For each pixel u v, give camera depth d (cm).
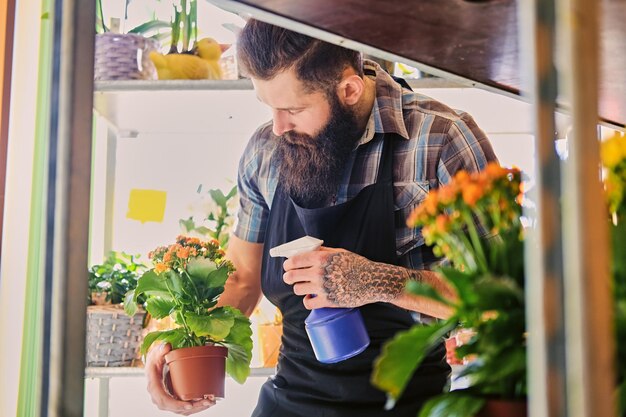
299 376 229
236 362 218
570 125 71
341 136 234
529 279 74
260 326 249
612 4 90
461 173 98
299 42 227
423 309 211
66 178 84
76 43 85
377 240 229
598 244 69
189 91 231
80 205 85
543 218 71
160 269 216
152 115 261
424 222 99
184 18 244
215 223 278
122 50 232
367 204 231
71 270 84
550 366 70
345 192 235
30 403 231
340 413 222
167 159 281
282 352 236
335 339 177
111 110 255
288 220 238
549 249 71
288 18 99
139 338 231
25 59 249
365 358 223
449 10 95
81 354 84
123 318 229
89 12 86
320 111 233
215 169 281
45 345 85
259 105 256
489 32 102
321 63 229
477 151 230
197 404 211
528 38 73
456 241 97
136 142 281
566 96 71
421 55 112
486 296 87
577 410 68
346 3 93
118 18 261
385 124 232
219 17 281
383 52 109
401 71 251
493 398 87
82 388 84
